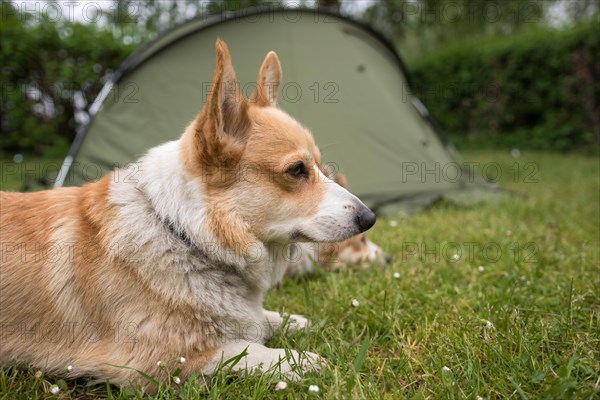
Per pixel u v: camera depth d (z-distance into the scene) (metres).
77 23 2.53
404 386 0.50
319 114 1.26
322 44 1.29
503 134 3.03
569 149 2.62
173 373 0.50
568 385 0.45
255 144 0.55
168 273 0.51
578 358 0.50
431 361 0.54
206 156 0.53
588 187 1.58
